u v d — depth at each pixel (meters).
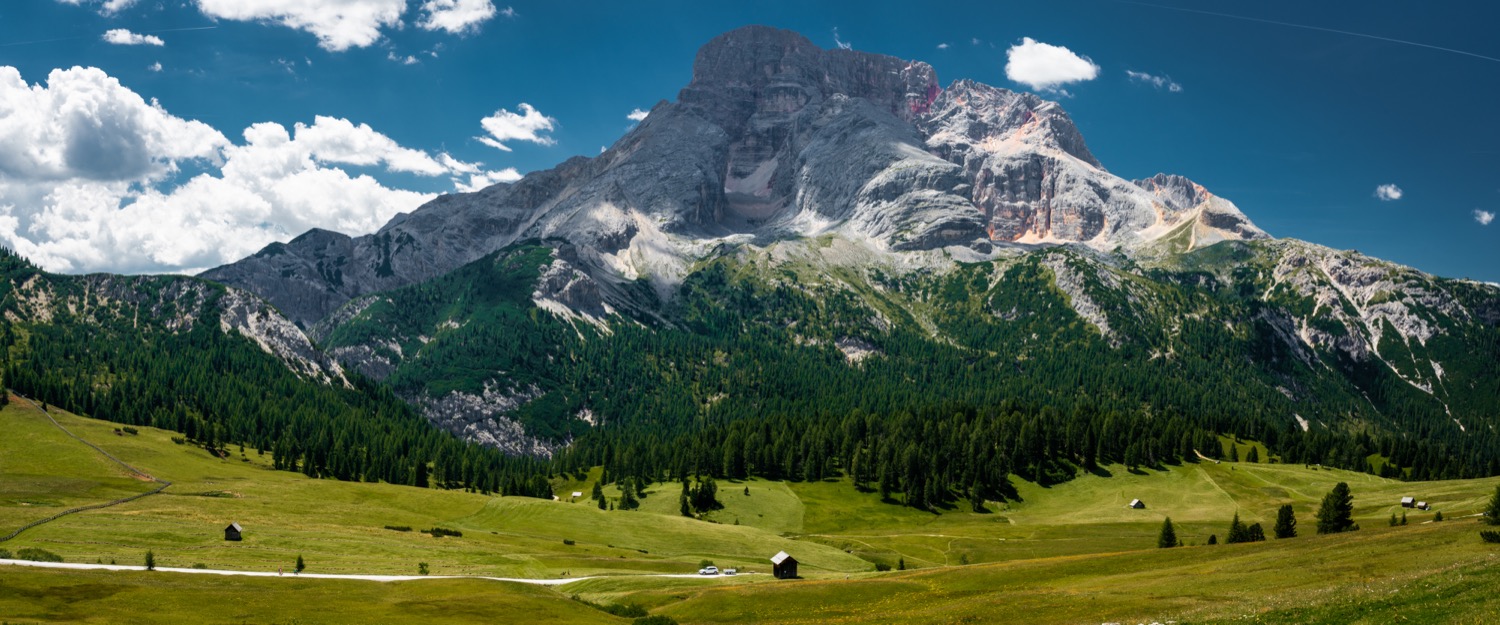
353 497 199.88
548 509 191.75
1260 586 82.44
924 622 84.19
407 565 131.12
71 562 114.50
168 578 102.56
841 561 164.62
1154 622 69.06
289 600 94.94
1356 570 82.88
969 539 192.12
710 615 100.81
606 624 94.62
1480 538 89.31
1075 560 113.19
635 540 173.50
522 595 106.75
